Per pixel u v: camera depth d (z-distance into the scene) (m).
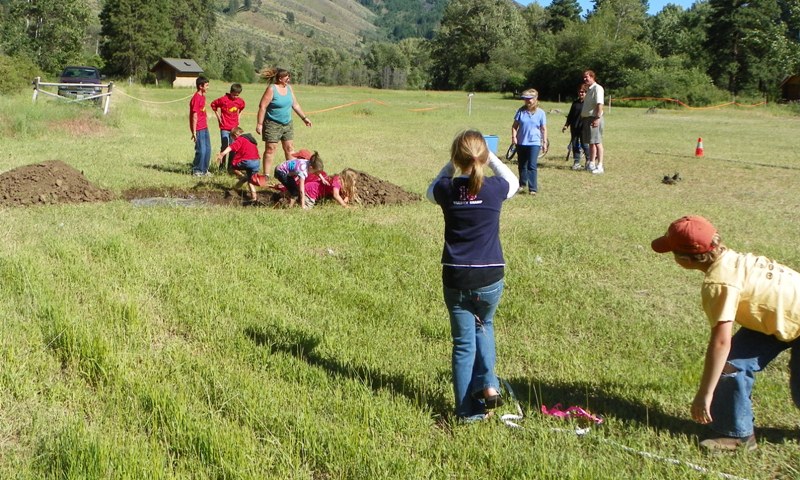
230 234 8.38
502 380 4.74
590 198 12.25
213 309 5.83
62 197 10.02
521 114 12.38
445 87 101.88
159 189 11.45
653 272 7.66
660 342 5.71
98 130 19.92
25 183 9.88
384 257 7.77
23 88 27.11
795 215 10.98
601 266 7.80
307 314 5.98
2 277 6.26
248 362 4.91
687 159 18.28
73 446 3.67
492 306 4.15
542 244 8.62
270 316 5.79
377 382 4.73
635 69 63.88
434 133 24.47
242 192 11.61
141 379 4.49
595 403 4.55
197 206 10.20
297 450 3.76
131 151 15.91
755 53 70.94
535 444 3.93
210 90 58.97
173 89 66.00
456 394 4.17
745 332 4.02
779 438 4.14
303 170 10.29
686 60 70.31
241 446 3.73
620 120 36.56
